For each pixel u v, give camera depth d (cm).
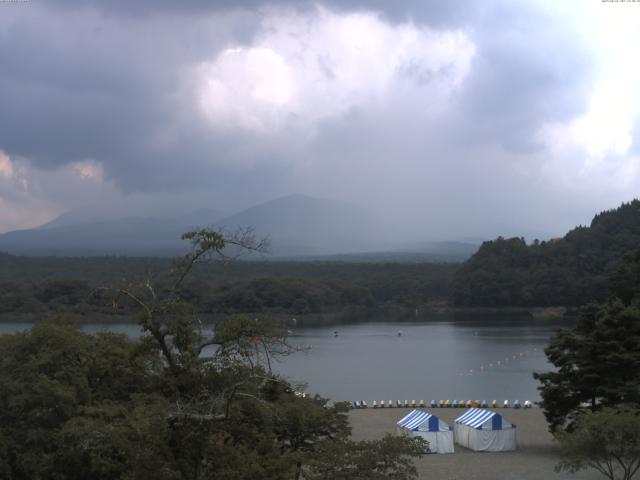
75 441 3366
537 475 5378
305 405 4119
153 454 2503
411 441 3350
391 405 9156
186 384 2697
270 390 3972
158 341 2734
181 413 2495
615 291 10419
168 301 2720
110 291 2877
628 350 6022
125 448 2597
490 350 15562
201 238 2731
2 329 15238
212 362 2714
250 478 2550
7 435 3694
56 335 4444
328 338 18412
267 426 2878
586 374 5944
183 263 2748
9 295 17925
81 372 4212
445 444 6284
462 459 6006
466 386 11162
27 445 3669
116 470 2942
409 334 19162
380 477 3095
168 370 2767
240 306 19788
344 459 3141
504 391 10675
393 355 15050
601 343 5928
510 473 5462
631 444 4356
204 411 2569
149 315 2680
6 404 3803
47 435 3681
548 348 6294
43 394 3803
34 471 3569
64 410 3862
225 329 2683
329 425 4134
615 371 5962
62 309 15712
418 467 5688
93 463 3008
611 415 4478
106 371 4441
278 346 3397
